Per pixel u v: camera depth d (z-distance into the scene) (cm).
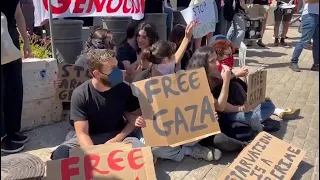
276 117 495
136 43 488
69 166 307
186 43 475
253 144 370
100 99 346
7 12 368
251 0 983
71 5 535
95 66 334
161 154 371
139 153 316
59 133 442
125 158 314
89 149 314
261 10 946
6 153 395
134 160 313
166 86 365
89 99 344
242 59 466
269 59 833
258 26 953
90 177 305
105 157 313
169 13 717
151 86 361
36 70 439
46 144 416
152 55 394
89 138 340
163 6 678
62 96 441
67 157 333
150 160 314
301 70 740
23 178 292
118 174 309
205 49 401
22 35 405
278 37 1009
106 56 332
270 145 371
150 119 358
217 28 805
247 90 410
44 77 448
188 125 367
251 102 409
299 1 1210
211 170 366
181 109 366
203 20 622
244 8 809
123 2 535
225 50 436
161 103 361
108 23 632
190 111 369
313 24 695
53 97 459
